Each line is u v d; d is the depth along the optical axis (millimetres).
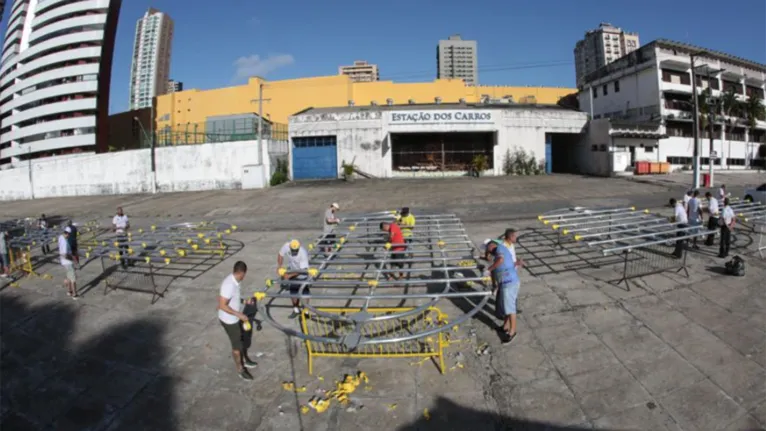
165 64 115438
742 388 5465
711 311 7492
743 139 44812
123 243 10281
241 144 31672
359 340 4938
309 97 49156
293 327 7422
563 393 5500
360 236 10164
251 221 18562
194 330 7680
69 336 7738
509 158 34250
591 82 45031
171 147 33188
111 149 44188
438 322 7094
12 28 61219
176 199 27875
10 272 11812
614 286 8656
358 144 33438
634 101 39469
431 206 20031
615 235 11062
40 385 6301
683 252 10289
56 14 54844
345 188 27578
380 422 5094
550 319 7395
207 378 6203
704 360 6082
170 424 5301
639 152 34969
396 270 6797
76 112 53281
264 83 49938
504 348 6559
